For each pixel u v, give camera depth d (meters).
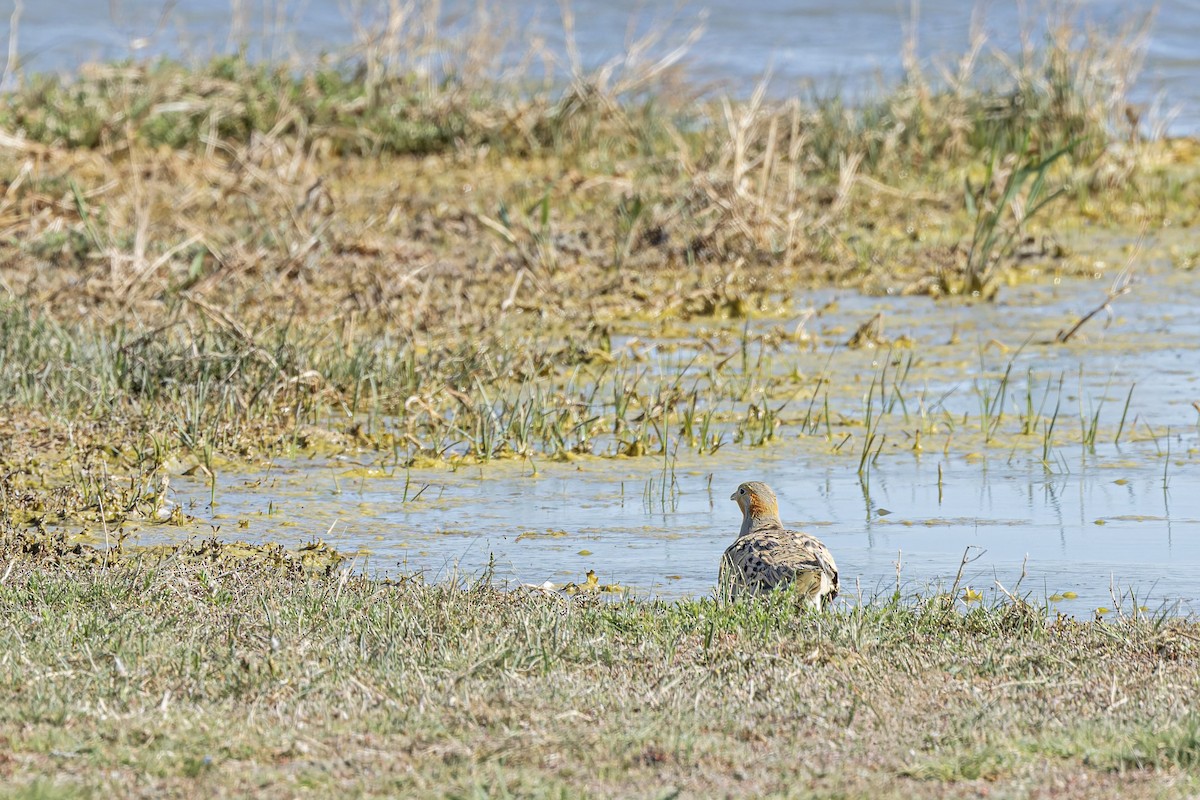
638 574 11.20
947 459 14.20
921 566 11.34
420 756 7.34
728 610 9.62
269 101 30.05
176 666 8.55
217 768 7.14
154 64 32.03
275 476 13.73
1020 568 11.27
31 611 9.57
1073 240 24.34
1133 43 31.58
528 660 8.74
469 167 28.84
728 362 17.89
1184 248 23.56
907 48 31.92
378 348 17.73
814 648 8.98
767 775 7.17
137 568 10.47
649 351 18.36
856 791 6.96
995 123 29.38
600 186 26.61
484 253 22.84
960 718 7.94
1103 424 15.23
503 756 7.31
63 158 26.84
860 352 18.28
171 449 14.22
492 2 41.34
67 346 16.72
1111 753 7.41
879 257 22.84
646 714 7.94
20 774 7.00
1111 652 9.12
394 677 8.40
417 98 30.94
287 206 23.66
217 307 18.02
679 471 13.94
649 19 42.00
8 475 13.09
